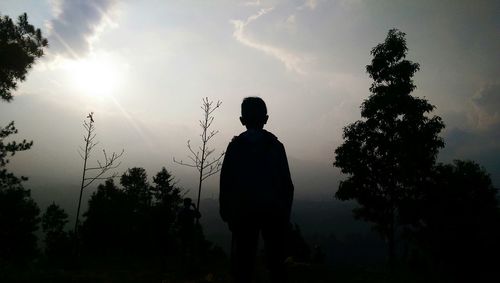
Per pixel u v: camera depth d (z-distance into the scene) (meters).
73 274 8.19
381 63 19.70
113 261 14.16
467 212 14.15
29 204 24.94
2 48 17.62
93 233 31.89
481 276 11.77
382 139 18.75
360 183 18.92
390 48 19.64
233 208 2.35
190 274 8.72
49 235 34.34
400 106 18.58
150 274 8.73
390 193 18.19
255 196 2.28
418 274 8.83
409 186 17.33
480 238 12.17
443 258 12.66
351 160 19.28
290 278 7.04
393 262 14.51
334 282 6.87
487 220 13.57
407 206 16.36
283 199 2.41
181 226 11.73
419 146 17.75
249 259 2.39
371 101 19.53
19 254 22.42
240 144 2.48
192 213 11.84
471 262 11.90
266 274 7.39
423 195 16.45
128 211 33.69
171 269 10.32
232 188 2.39
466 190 15.23
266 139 2.50
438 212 14.85
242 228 2.38
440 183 16.25
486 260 11.84
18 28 18.97
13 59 17.95
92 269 10.30
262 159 2.40
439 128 18.09
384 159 18.73
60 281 6.98
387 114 18.81
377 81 20.20
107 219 32.53
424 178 17.23
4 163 18.83
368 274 7.97
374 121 19.00
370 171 18.88
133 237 29.22
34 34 19.30
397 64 19.39
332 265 8.79
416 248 14.02
